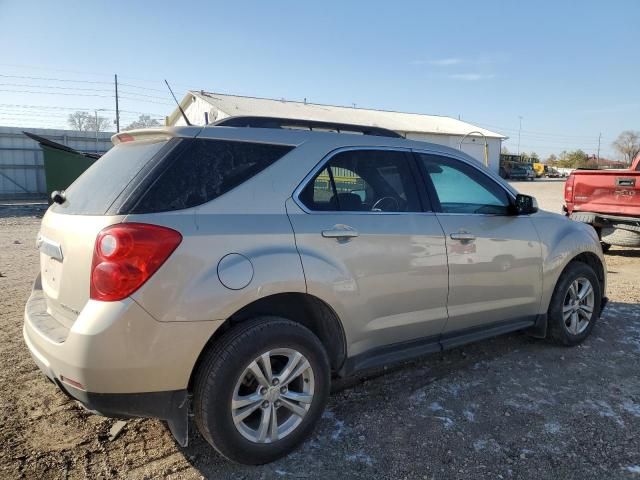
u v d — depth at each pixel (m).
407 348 3.56
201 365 2.64
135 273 2.41
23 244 10.21
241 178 2.85
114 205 2.56
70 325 2.64
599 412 3.45
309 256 2.90
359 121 43.06
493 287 3.92
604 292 4.96
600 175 8.88
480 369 4.15
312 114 41.66
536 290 4.27
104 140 28.08
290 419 2.91
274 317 2.84
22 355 4.23
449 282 3.62
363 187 3.33
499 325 4.12
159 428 3.22
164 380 2.51
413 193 3.58
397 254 3.31
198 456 2.93
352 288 3.09
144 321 2.42
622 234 8.69
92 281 2.45
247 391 2.80
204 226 2.61
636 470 2.81
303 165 3.08
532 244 4.19
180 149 2.75
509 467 2.84
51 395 3.58
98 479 2.70
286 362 2.91
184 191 2.65
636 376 4.04
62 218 2.83
